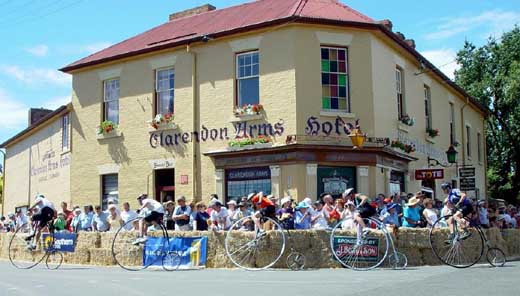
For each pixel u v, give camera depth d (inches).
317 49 792.3
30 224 733.9
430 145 1007.0
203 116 847.7
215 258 583.5
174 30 974.4
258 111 794.8
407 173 890.1
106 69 959.6
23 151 1282.0
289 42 786.8
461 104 1218.0
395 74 888.9
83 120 978.7
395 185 852.6
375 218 602.9
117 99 947.3
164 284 449.7
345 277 480.7
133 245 612.4
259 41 810.2
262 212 576.1
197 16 1027.9
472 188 896.3
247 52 826.8
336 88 800.9
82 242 658.2
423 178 872.9
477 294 370.9
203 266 583.2
